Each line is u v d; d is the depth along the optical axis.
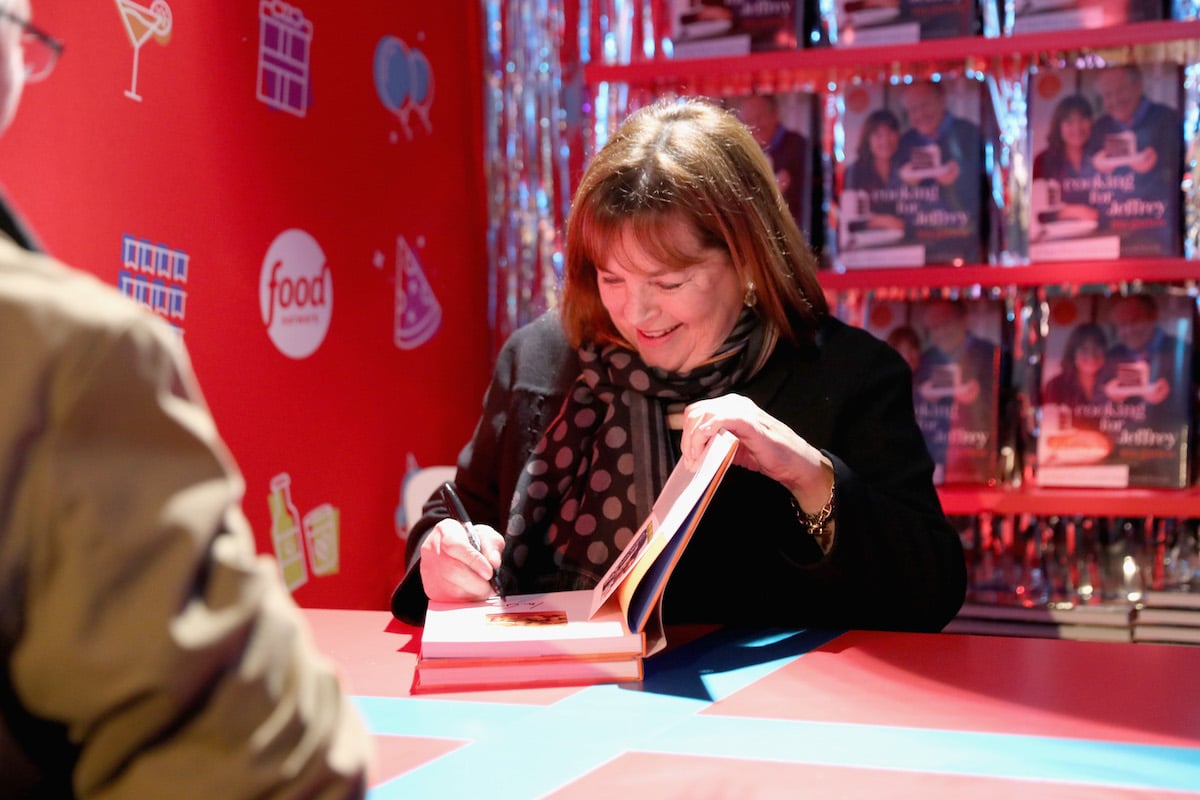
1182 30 2.38
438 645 1.22
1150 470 2.50
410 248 2.89
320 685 0.58
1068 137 2.49
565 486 1.76
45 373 0.52
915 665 1.27
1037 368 2.69
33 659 0.52
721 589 1.67
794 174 2.61
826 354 1.70
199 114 2.13
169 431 0.54
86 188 1.87
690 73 2.66
